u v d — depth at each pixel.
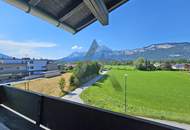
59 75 50.00
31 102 3.12
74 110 2.31
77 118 2.27
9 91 3.84
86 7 2.85
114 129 1.82
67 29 3.42
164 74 67.12
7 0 2.00
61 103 2.51
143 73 72.00
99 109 2.00
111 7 3.27
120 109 22.47
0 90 4.17
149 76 63.03
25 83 35.19
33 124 2.96
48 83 36.34
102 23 3.29
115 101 27.12
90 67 51.41
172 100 29.73
